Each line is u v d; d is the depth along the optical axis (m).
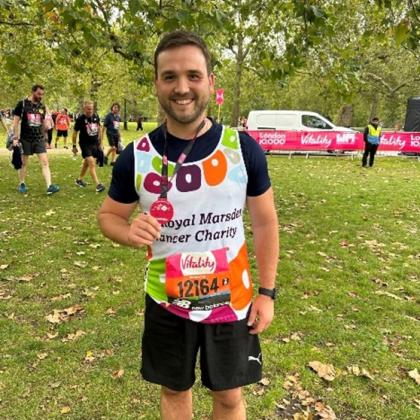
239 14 5.63
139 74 6.16
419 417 2.69
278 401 2.79
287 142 18.17
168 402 2.02
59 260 5.02
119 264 4.95
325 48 5.89
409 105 21.02
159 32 4.78
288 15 5.64
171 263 1.72
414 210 8.13
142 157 1.71
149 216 1.64
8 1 4.68
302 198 9.05
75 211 7.27
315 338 3.51
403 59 26.27
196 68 1.60
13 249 5.32
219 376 1.83
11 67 5.03
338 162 16.48
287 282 4.58
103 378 2.96
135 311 3.86
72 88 9.94
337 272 4.89
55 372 3.00
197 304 1.75
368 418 2.68
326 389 2.92
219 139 1.71
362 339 3.51
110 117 12.88
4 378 2.93
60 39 5.71
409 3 4.19
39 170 12.07
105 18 5.03
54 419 2.61
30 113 8.16
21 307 3.89
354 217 7.42
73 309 3.85
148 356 1.90
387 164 16.00
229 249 1.76
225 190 1.69
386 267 5.12
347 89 5.88
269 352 3.29
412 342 3.51
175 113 1.62
